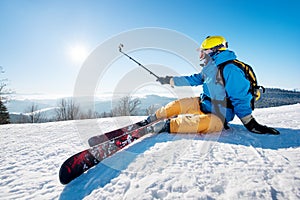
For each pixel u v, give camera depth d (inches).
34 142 105.9
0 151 87.8
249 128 92.6
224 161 60.0
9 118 974.4
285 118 139.2
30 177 58.2
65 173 51.4
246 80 88.3
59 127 161.9
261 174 50.1
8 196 46.8
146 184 48.2
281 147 70.6
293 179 46.8
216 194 42.9
